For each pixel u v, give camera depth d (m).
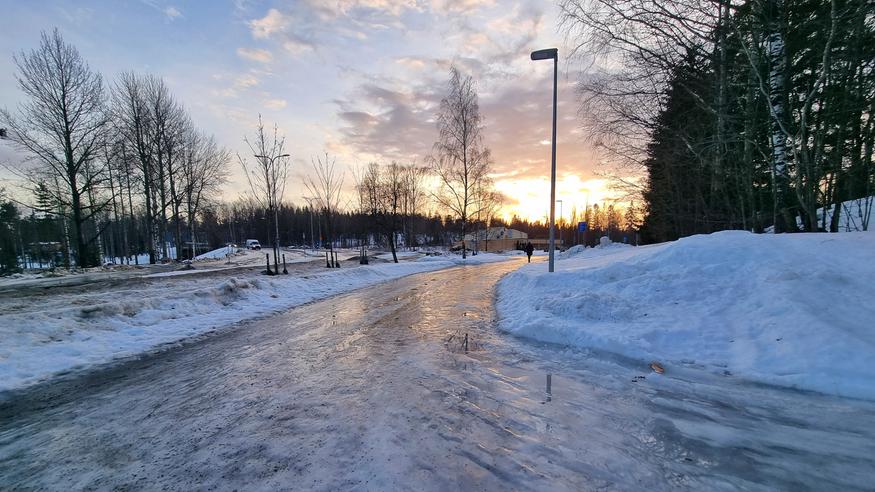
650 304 6.91
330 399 4.06
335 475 2.66
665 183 18.92
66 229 34.62
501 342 6.46
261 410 3.82
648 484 2.54
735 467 2.75
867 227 11.28
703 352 5.30
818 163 9.88
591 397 4.07
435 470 2.71
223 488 2.55
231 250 54.41
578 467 2.74
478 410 3.74
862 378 4.01
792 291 5.68
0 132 20.67
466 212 32.34
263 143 18.41
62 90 22.67
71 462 2.94
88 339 6.53
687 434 3.24
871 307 5.08
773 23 8.87
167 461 2.91
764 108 10.13
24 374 5.01
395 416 3.61
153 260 28.62
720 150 11.01
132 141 28.12
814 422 3.44
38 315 6.67
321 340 6.74
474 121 30.08
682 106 12.55
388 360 5.47
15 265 40.88
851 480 2.58
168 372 5.15
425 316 8.91
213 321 8.40
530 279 10.33
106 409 3.95
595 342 5.95
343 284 15.61
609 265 9.17
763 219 12.34
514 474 2.66
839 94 9.33
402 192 37.03
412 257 40.78
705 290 6.78
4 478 2.73
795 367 4.41
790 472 2.68
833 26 8.02
